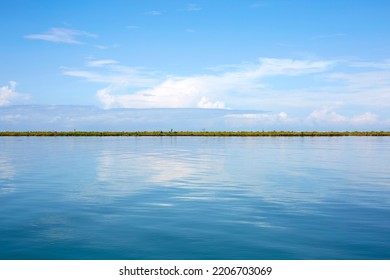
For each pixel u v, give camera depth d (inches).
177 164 1038.4
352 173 861.2
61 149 1653.5
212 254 333.1
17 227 410.0
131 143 2257.6
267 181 735.7
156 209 494.6
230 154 1395.2
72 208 499.2
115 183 706.8
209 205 519.2
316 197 576.4
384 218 449.7
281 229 403.5
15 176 793.6
